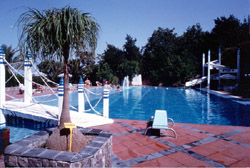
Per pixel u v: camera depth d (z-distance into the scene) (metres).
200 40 37.19
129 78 36.84
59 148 3.20
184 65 32.09
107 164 3.17
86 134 3.68
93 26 3.51
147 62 39.72
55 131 3.40
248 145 4.59
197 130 5.88
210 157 3.91
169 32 42.25
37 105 9.16
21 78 19.97
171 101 15.23
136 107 12.77
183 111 11.22
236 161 3.73
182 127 6.25
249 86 17.22
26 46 3.16
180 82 33.19
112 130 5.84
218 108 11.77
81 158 2.43
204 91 21.27
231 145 4.59
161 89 26.62
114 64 36.62
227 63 26.98
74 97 16.20
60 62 3.21
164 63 35.34
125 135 5.36
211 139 5.03
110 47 37.22
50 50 3.27
